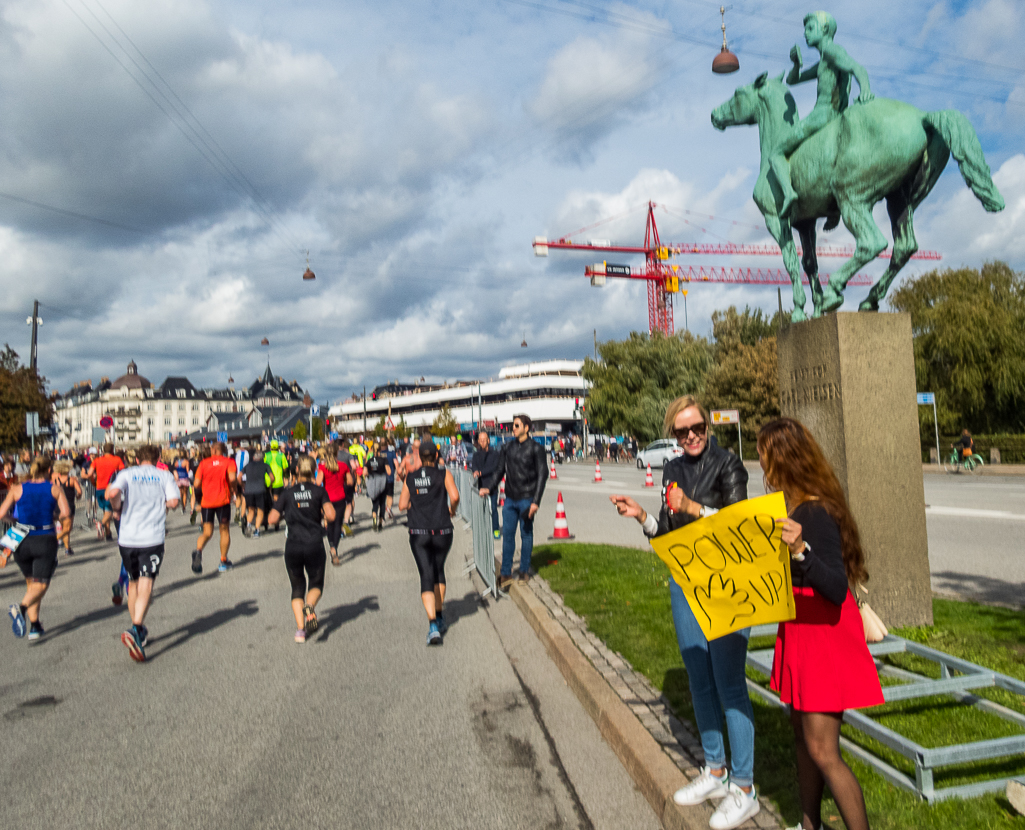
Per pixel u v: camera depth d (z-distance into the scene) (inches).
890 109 240.7
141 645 263.0
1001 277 1429.6
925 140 238.4
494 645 270.7
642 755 156.9
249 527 636.7
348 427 5871.1
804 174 258.5
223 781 163.5
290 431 5551.2
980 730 156.6
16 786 163.8
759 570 114.6
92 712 211.8
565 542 480.7
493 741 181.9
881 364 236.4
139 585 270.5
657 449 1642.5
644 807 146.0
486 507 363.6
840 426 234.7
